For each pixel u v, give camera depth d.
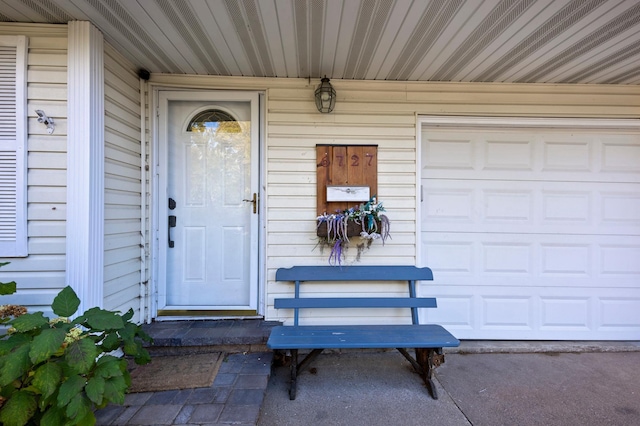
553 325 2.89
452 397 2.10
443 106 2.77
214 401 1.86
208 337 2.39
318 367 2.47
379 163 2.75
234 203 2.82
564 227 2.90
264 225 2.76
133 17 1.92
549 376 2.36
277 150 2.71
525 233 2.90
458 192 2.90
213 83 2.69
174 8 1.83
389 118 2.76
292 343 2.01
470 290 2.90
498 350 2.75
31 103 2.02
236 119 2.81
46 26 2.02
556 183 2.90
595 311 2.89
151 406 1.81
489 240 2.90
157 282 2.74
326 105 2.58
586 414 1.94
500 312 2.89
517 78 2.71
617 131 2.89
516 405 2.02
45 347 1.35
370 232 2.60
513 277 2.89
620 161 2.90
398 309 2.76
